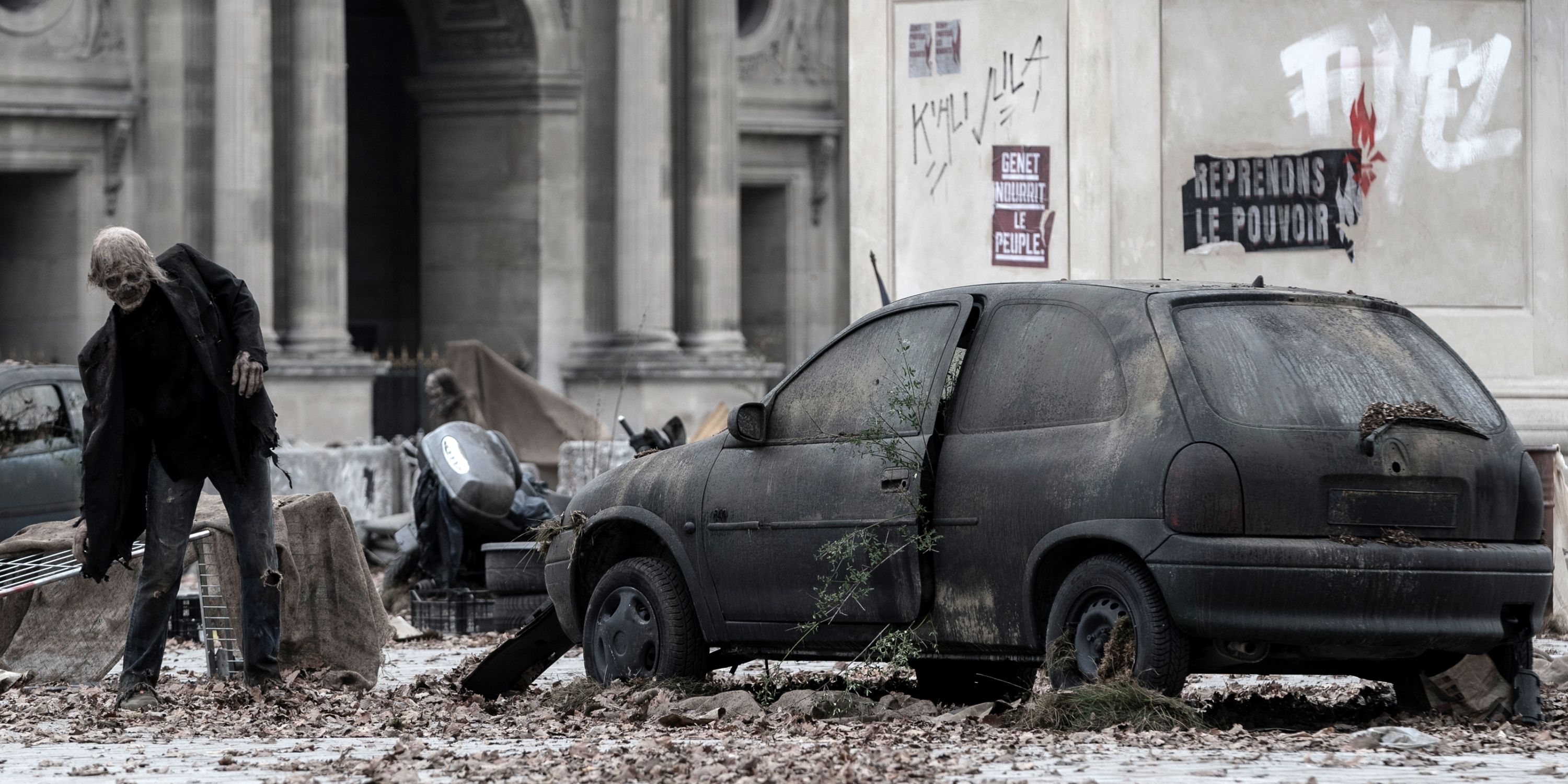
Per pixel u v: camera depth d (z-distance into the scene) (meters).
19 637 24.28
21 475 35.06
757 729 17.66
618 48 88.06
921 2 29.97
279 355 78.12
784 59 95.06
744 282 97.00
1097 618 17.56
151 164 77.50
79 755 16.66
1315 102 28.28
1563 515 28.75
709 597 20.41
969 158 29.66
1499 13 28.91
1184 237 28.06
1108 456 17.50
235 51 76.94
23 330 78.31
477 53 89.12
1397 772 14.66
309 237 79.06
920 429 18.98
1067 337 18.38
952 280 29.83
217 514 23.67
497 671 21.88
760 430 20.33
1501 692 18.44
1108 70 28.08
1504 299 28.92
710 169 89.81
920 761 14.91
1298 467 17.23
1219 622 16.94
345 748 16.83
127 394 20.14
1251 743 16.20
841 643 19.45
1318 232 28.27
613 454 61.50
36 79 75.69
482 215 89.25
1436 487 17.80
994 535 18.23
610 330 88.94
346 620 23.94
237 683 22.09
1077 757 15.25
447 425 36.31
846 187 96.50
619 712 19.47
